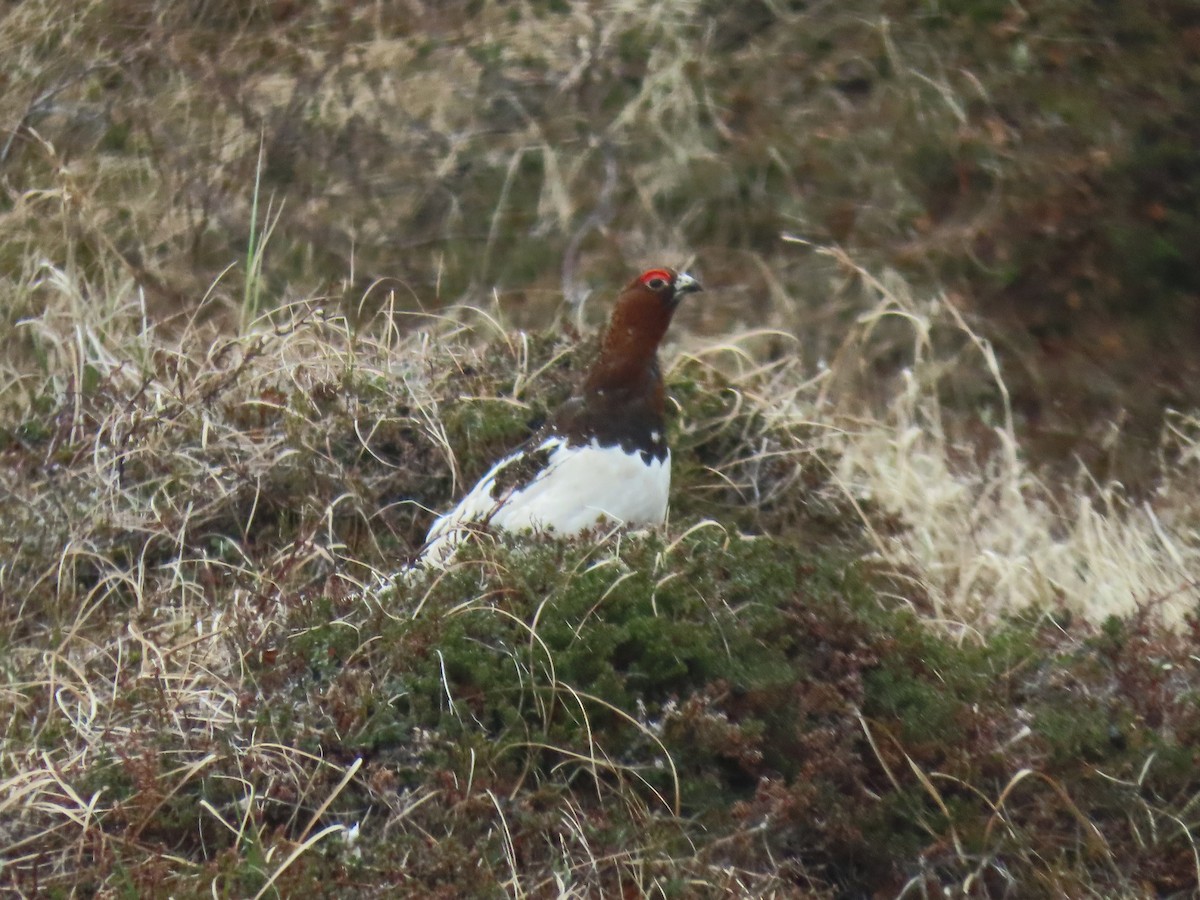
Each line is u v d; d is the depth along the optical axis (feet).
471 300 49.67
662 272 30.12
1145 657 27.45
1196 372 47.93
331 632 25.90
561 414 30.96
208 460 34.78
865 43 57.21
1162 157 51.21
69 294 40.52
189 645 26.73
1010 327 49.65
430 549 30.55
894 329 49.21
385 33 55.47
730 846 23.20
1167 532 40.29
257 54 52.75
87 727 25.53
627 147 54.54
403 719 24.31
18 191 48.37
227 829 23.12
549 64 56.08
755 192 53.67
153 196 48.67
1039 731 25.41
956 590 34.68
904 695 25.66
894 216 52.90
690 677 25.27
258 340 37.91
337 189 50.98
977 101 55.06
